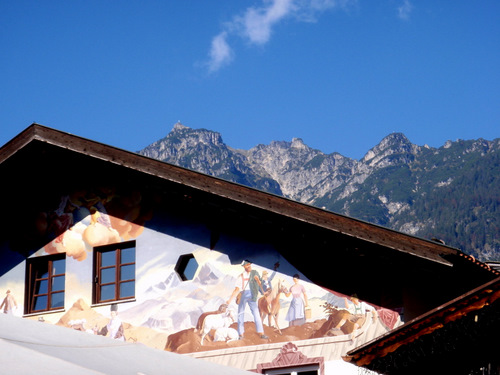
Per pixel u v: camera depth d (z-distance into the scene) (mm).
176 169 19703
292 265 18672
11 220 21734
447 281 18328
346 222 18000
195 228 19766
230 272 19125
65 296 20547
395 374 14258
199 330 18922
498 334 13469
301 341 18062
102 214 20844
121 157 20281
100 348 9484
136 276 19938
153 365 9609
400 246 17609
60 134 20703
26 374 7805
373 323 17812
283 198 18516
